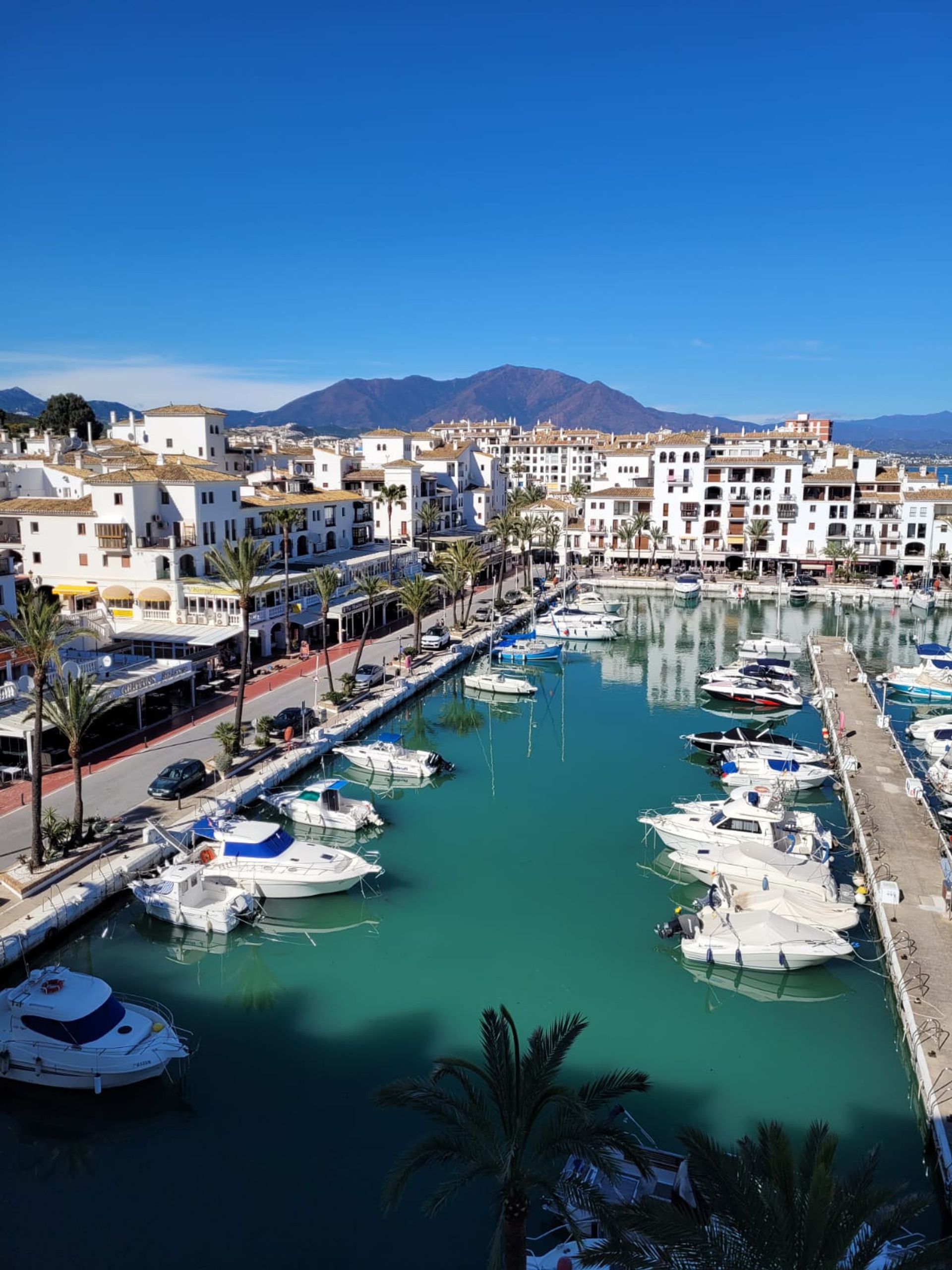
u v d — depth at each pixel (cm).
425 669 8156
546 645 9306
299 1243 2289
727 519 14925
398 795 5506
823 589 13125
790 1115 2770
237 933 3819
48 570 7912
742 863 4153
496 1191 2166
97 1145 2644
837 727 6600
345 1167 2544
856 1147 2634
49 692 4975
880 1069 3006
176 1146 2622
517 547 15438
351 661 8094
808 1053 3081
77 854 3991
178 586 7588
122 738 5750
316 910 4047
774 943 3466
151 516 7850
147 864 4062
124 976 3516
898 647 10038
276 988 3447
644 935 3844
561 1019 3225
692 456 14888
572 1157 2345
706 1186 1655
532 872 4441
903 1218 1625
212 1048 3066
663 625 11488
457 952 3703
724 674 8056
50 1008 2803
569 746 6512
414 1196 2453
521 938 3816
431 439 17225
